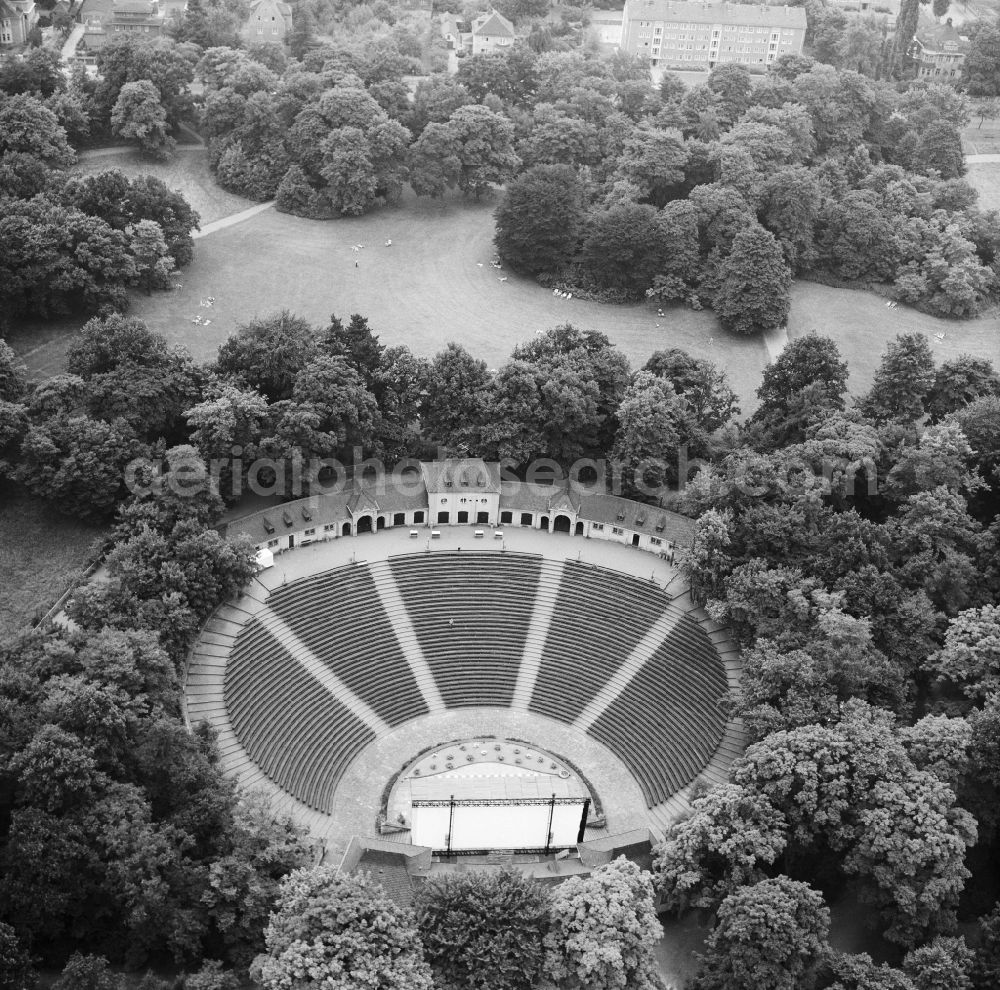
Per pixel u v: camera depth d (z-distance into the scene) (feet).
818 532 524.93
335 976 341.82
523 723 490.08
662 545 543.80
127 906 375.45
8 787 402.72
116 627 455.22
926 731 438.40
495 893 377.71
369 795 453.99
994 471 574.97
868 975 376.89
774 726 442.09
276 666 483.92
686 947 406.62
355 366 582.76
